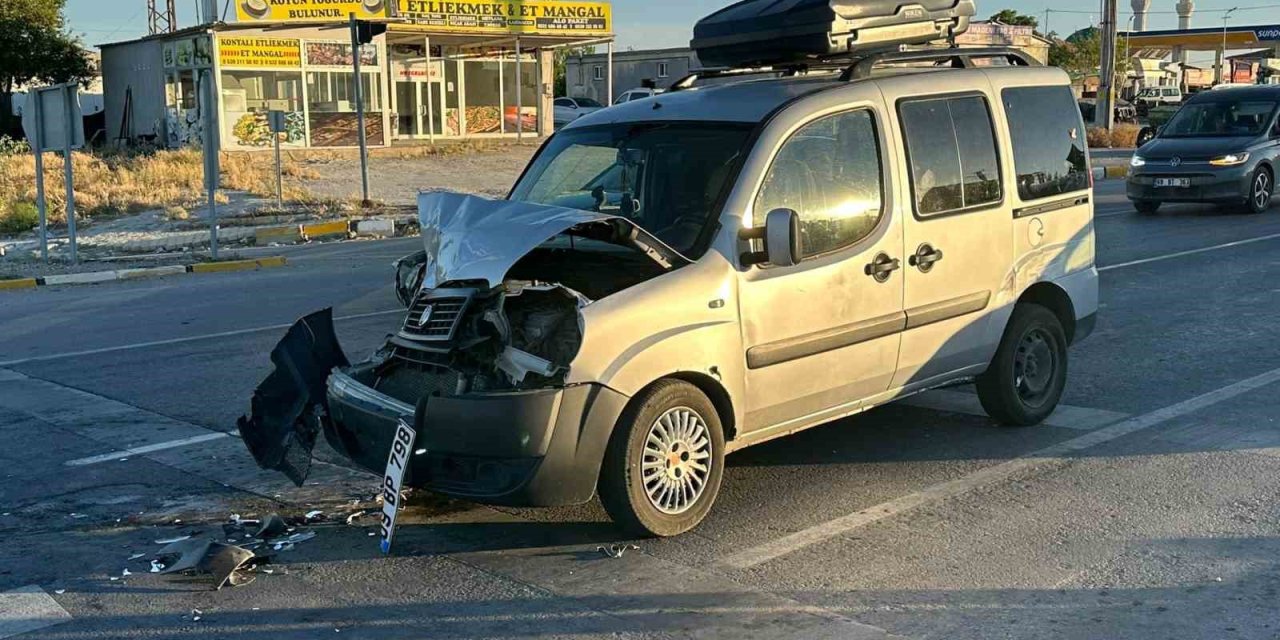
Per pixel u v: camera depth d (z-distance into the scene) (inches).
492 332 210.1
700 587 197.9
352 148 1375.5
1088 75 2913.4
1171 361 361.1
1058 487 246.2
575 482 204.4
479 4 1419.8
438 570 208.7
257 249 749.3
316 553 218.4
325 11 1330.0
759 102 241.1
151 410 329.7
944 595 192.5
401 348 225.5
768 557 210.7
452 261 218.5
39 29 1734.7
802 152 234.2
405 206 934.4
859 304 241.1
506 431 198.4
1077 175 295.6
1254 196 745.6
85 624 189.5
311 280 588.1
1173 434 282.8
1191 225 705.6
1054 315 291.7
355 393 224.4
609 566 208.1
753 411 228.2
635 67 2442.2
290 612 192.4
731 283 220.8
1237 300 459.8
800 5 265.0
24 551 222.7
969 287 265.3
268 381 250.5
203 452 287.4
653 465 214.5
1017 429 290.8
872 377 248.1
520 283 213.9
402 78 1502.2
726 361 220.2
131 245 756.0
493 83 1605.6
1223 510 229.6
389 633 183.6
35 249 741.3
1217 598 188.9
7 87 1754.4
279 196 930.7
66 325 475.5
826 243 236.4
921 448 276.7
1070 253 293.9
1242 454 265.3
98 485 262.7
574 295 206.1
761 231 224.2
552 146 271.6
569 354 206.1
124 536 230.4
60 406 336.2
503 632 182.7
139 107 1418.6
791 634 178.9
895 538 219.0
